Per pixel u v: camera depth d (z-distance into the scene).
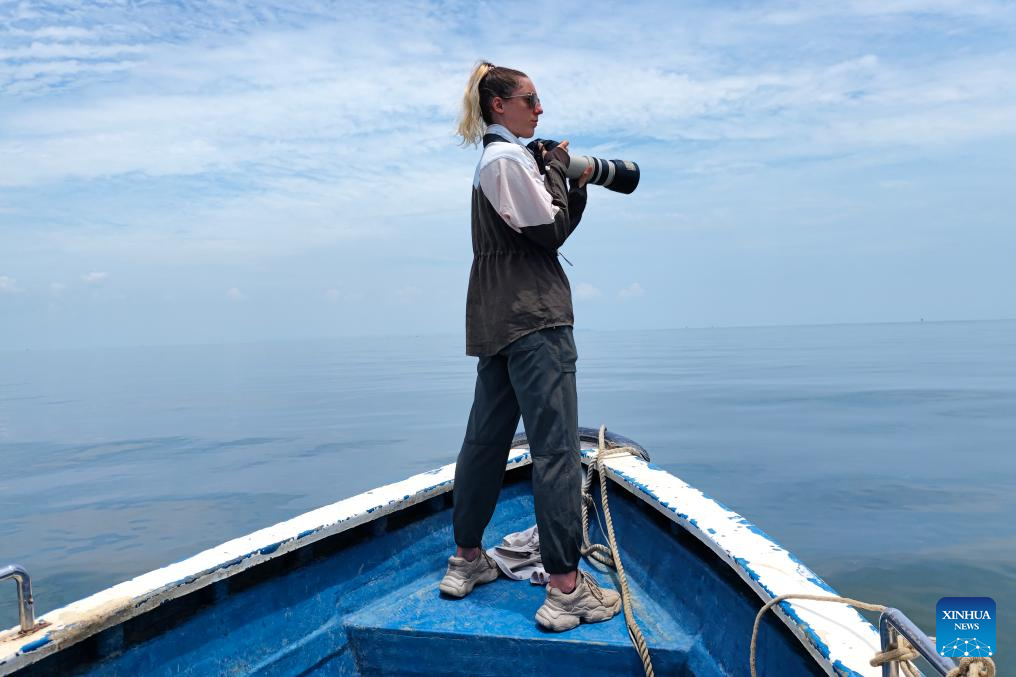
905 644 1.08
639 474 2.49
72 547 16.55
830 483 20.89
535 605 2.10
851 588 10.83
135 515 20.34
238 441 40.69
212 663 1.73
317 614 2.03
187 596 1.83
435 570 2.40
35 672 1.45
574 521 1.92
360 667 2.04
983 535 13.91
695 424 39.69
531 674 1.90
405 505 2.35
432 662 1.97
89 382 140.38
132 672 1.58
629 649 1.83
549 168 1.87
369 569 2.24
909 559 12.25
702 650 1.78
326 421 51.59
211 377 142.12
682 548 2.13
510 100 1.94
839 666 1.18
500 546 2.40
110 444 41.97
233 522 18.91
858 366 107.88
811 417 42.62
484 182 1.82
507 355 1.92
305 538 2.01
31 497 24.66
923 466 24.08
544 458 1.91
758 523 15.76
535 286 1.89
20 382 148.75
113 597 1.58
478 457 2.10
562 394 1.90
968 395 57.12
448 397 74.06
